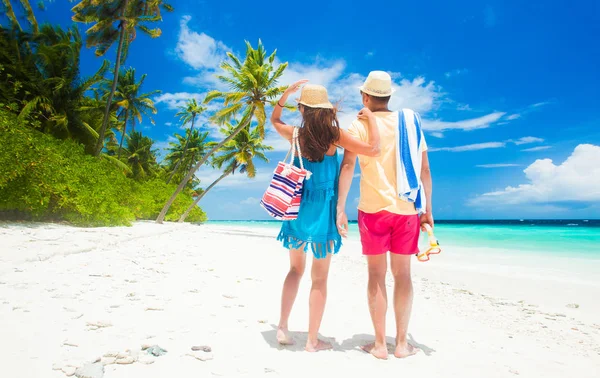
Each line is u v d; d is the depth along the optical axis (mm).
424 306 4973
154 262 5789
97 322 2652
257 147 30781
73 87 20562
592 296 6711
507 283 7930
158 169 44000
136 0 22891
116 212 12984
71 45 21094
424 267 10328
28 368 1895
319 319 2605
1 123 9305
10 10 19141
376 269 2664
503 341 3471
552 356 3117
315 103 2521
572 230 45188
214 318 3100
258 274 5602
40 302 3104
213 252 8195
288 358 2379
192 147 43875
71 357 2064
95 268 4832
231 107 23938
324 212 2562
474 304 5594
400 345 2652
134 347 2291
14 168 8953
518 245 20750
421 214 2848
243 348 2479
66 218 11047
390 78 2781
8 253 5059
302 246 2697
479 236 31516
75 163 12484
